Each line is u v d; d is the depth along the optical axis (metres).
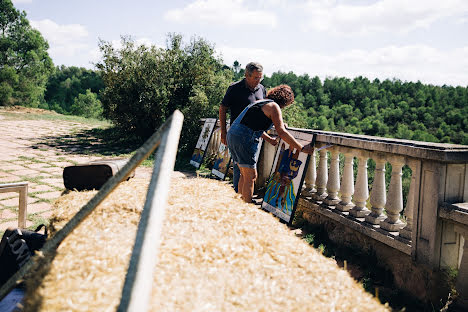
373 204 3.66
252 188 3.87
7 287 1.60
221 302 1.30
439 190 2.79
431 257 2.84
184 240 1.69
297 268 1.61
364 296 1.48
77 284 1.29
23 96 47.00
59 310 1.16
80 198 2.46
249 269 1.54
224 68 13.48
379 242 3.45
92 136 13.95
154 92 11.83
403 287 3.09
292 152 4.75
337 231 4.04
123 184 2.63
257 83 4.38
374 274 3.28
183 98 12.29
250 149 3.73
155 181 1.29
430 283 2.86
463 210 2.61
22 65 48.41
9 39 47.09
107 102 12.75
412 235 3.01
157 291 1.30
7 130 14.20
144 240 1.13
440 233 2.83
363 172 3.86
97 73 12.77
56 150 10.38
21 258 2.36
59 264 1.41
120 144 12.12
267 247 1.75
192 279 1.41
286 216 4.48
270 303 1.34
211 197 2.42
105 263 1.42
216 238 1.74
